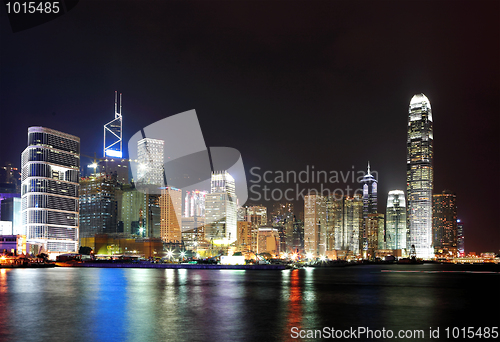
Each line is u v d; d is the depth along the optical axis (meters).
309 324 75.62
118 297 111.62
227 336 65.56
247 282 168.50
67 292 122.56
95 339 63.41
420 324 77.06
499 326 75.81
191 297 112.94
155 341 62.38
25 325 73.12
